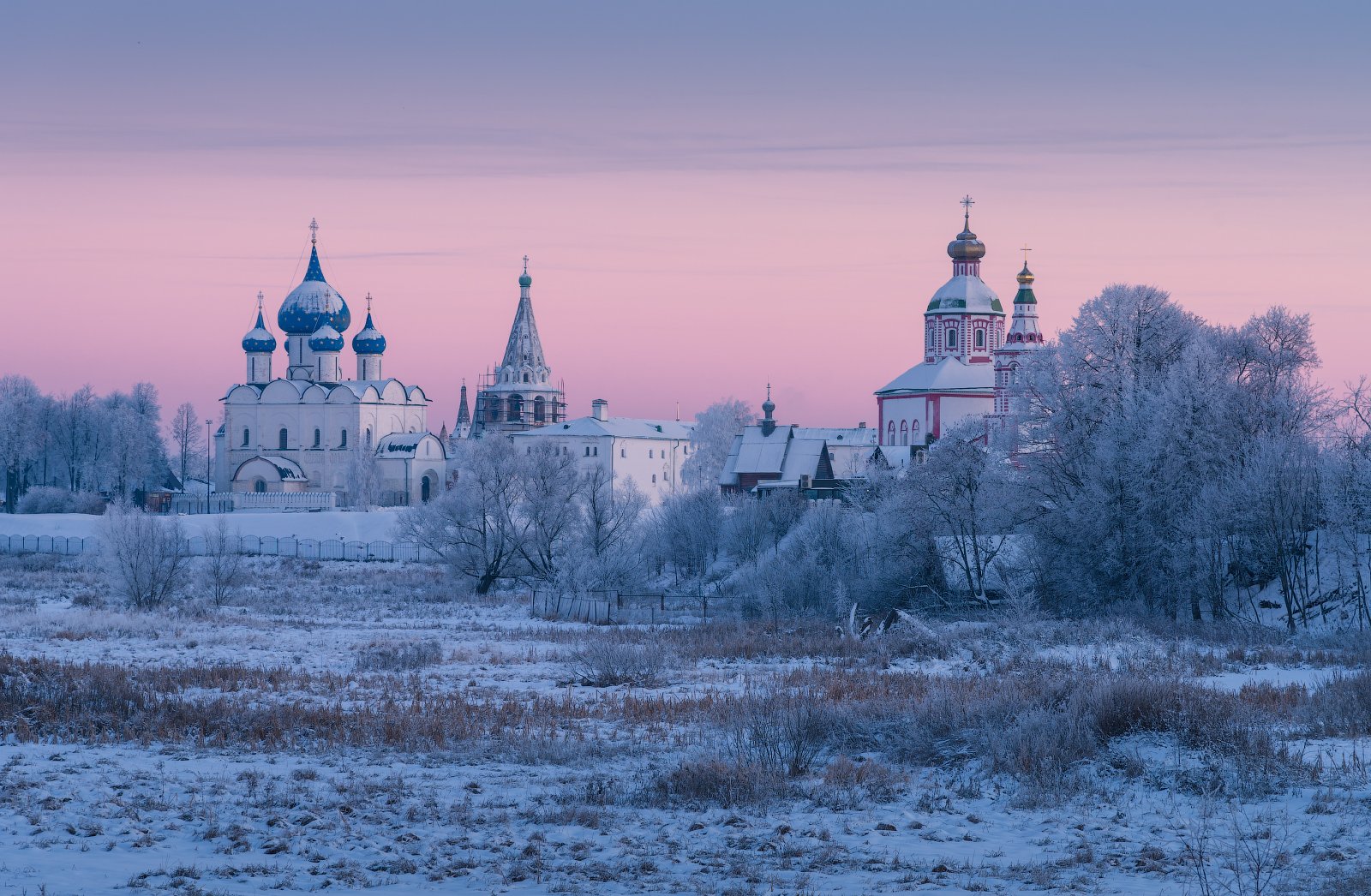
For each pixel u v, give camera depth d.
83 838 17.03
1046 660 40.25
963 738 24.41
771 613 66.56
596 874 15.36
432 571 101.12
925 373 168.38
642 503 100.25
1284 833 17.50
